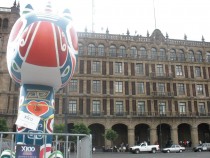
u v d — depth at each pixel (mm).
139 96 61750
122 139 60969
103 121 58500
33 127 11656
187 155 42094
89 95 59344
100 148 59250
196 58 68125
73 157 16469
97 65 61969
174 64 66125
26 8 12508
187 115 62781
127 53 64125
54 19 12312
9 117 53688
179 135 64312
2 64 55938
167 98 62969
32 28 11688
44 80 12273
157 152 51875
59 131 43000
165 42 66875
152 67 64688
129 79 62375
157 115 61219
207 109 64938
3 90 54750
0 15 57938
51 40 11625
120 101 60812
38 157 8562
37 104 12109
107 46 63438
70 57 12383
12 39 12484
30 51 11469
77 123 52125
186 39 69062
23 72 11938
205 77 67312
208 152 49656
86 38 62688
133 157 38250
